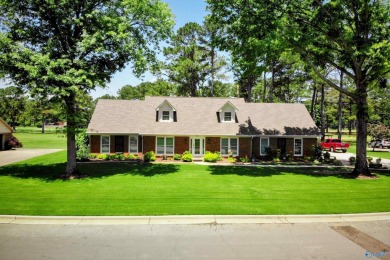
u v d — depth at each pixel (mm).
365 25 21750
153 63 22562
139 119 33844
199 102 36812
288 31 20859
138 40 21547
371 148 52531
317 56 23859
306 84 52438
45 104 19688
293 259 8648
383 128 45062
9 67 18109
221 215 12359
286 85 57250
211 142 33219
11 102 85875
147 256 8711
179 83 55812
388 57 20172
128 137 32469
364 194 16516
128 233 10555
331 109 65688
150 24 20969
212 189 17297
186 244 9641
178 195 15688
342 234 10766
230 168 26516
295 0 21969
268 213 12758
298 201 14812
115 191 16469
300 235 10602
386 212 13180
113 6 21172
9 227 11008
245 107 37000
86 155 30828
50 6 18000
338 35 22328
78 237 10133
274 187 18109
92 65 19906
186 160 31172
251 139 33281
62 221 11695
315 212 13008
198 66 51188
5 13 19828
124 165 27312
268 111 36812
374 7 21219
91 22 20016
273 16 20344
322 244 9820
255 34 20953
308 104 69062
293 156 34000
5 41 17734
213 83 56500
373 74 22250
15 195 15250
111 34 18469
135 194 15797
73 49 19406
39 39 20688
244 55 23094
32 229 10828
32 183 18547
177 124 33500
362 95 22844
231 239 10125
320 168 27297
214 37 23312
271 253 9039
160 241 9867
